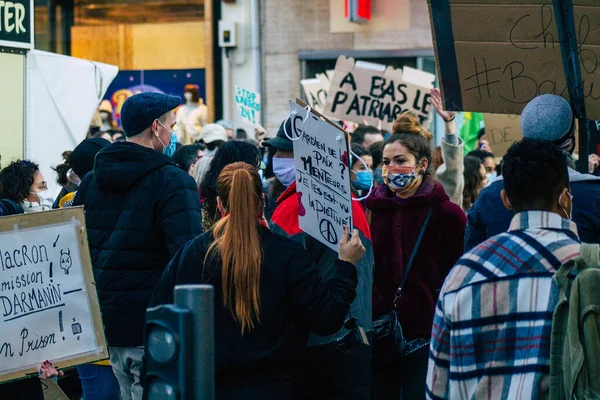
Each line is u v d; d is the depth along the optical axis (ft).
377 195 18.88
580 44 16.46
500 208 15.24
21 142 31.81
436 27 17.11
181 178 17.84
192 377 10.18
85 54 64.75
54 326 16.79
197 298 10.24
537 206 11.22
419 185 18.66
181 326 10.13
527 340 10.73
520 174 11.19
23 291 16.49
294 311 13.78
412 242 18.29
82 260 17.16
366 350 16.37
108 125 64.59
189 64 63.52
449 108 17.26
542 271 10.80
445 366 11.23
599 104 16.49
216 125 40.04
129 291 17.80
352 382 16.20
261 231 13.91
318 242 16.30
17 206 20.92
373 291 18.54
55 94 33.01
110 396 20.49
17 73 31.71
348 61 39.86
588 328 10.39
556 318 10.55
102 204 18.10
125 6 64.13
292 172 18.40
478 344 10.89
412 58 61.11
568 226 11.12
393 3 60.95
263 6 62.54
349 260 14.39
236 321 13.55
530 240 11.00
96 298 17.25
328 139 15.02
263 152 40.01
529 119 15.08
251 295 13.48
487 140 40.50
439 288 18.28
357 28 61.52
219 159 18.06
